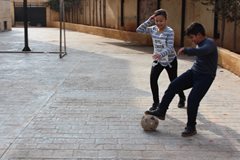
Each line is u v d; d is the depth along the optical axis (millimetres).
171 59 6336
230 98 7734
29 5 41375
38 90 8328
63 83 9109
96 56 14305
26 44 15492
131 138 5312
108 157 4648
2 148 4918
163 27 6176
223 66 11617
